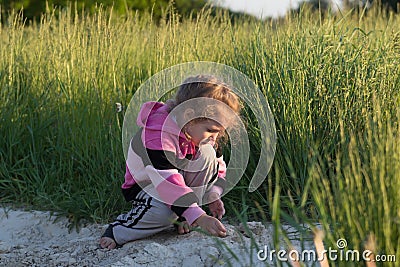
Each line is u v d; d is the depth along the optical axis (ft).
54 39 17.85
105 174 13.80
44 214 13.12
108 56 16.29
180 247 10.36
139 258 10.09
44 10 33.24
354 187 8.81
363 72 13.75
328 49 14.51
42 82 16.65
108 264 10.27
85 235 12.33
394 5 27.91
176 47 16.75
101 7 18.63
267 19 18.13
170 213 10.84
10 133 15.25
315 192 8.68
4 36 19.97
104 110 14.97
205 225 10.38
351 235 8.29
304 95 13.70
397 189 8.37
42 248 11.60
